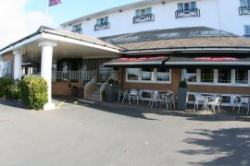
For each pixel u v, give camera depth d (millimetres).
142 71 24016
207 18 28453
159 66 18750
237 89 20328
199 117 16359
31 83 17297
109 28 35594
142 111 18234
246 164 7758
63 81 28938
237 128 13070
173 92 21375
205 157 8406
